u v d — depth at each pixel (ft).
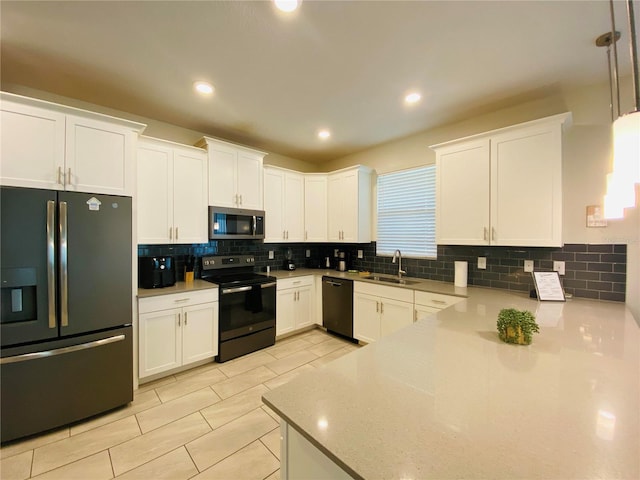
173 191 9.32
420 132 10.93
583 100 7.45
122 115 9.09
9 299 5.80
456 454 2.08
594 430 2.33
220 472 5.16
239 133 11.08
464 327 5.13
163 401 7.34
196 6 4.88
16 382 5.77
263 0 4.74
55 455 5.50
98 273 6.73
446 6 4.87
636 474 1.87
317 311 12.96
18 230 5.77
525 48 5.98
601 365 3.57
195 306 9.02
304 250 15.12
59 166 6.35
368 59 6.37
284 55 6.24
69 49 6.04
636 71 2.81
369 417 2.54
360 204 12.51
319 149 13.20
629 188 3.25
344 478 2.36
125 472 5.12
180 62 6.51
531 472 1.91
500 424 2.42
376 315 10.52
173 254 10.37
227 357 9.75
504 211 7.79
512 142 7.66
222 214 10.46
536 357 3.83
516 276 8.60
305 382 3.20
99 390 6.68
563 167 7.61
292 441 2.86
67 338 6.35
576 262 7.50
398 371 3.46
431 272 10.82
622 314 5.93
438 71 6.83
